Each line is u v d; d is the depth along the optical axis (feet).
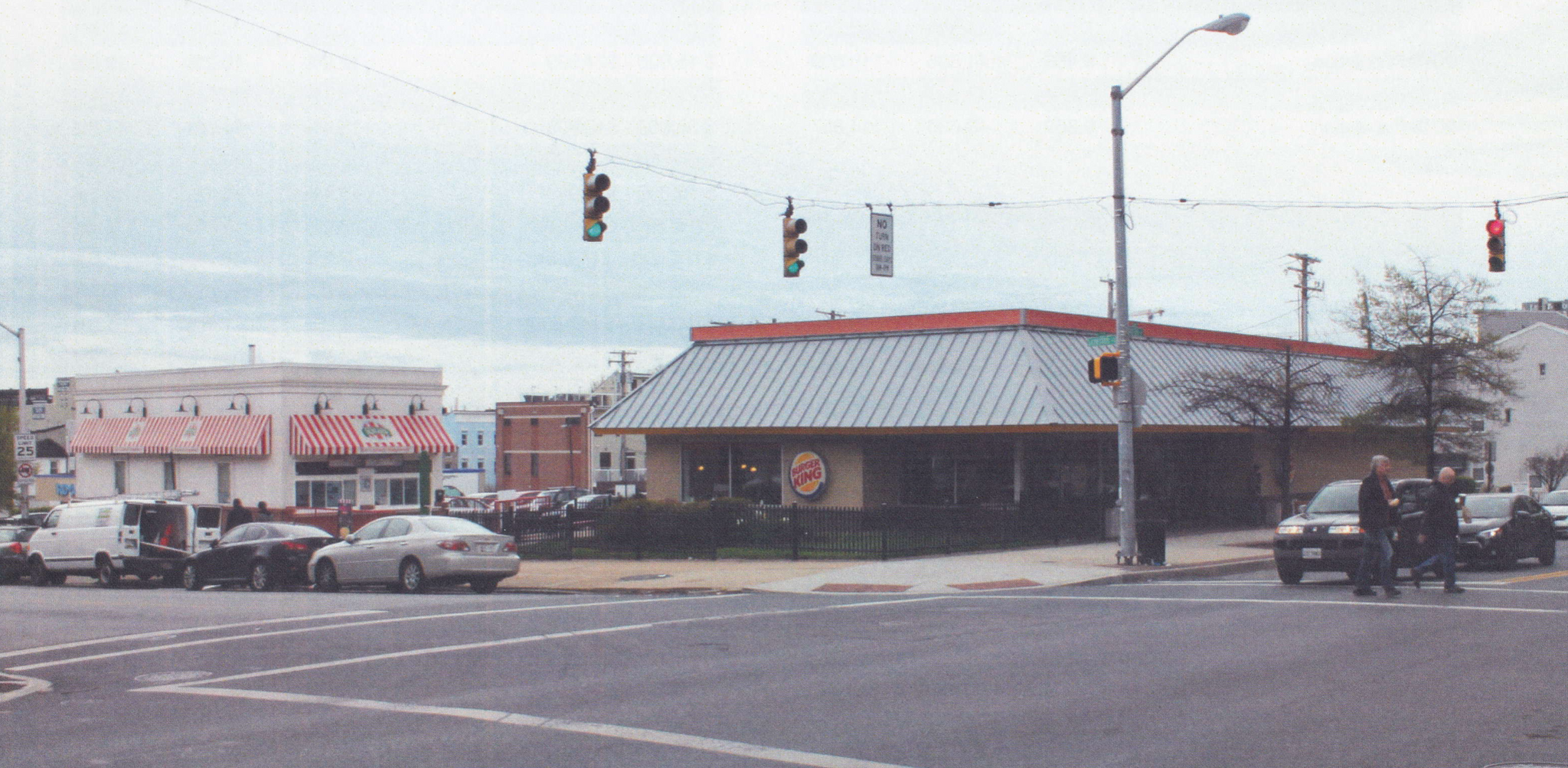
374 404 156.97
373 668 41.63
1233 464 128.47
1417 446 123.44
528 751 28.22
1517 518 75.56
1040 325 114.93
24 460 134.51
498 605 62.85
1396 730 28.91
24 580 114.11
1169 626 47.55
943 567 77.20
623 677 38.42
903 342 119.14
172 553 100.17
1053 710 31.76
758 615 55.06
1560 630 44.86
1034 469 110.83
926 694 34.37
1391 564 57.36
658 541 97.96
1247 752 26.96
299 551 86.02
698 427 119.85
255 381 150.71
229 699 36.45
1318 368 141.08
